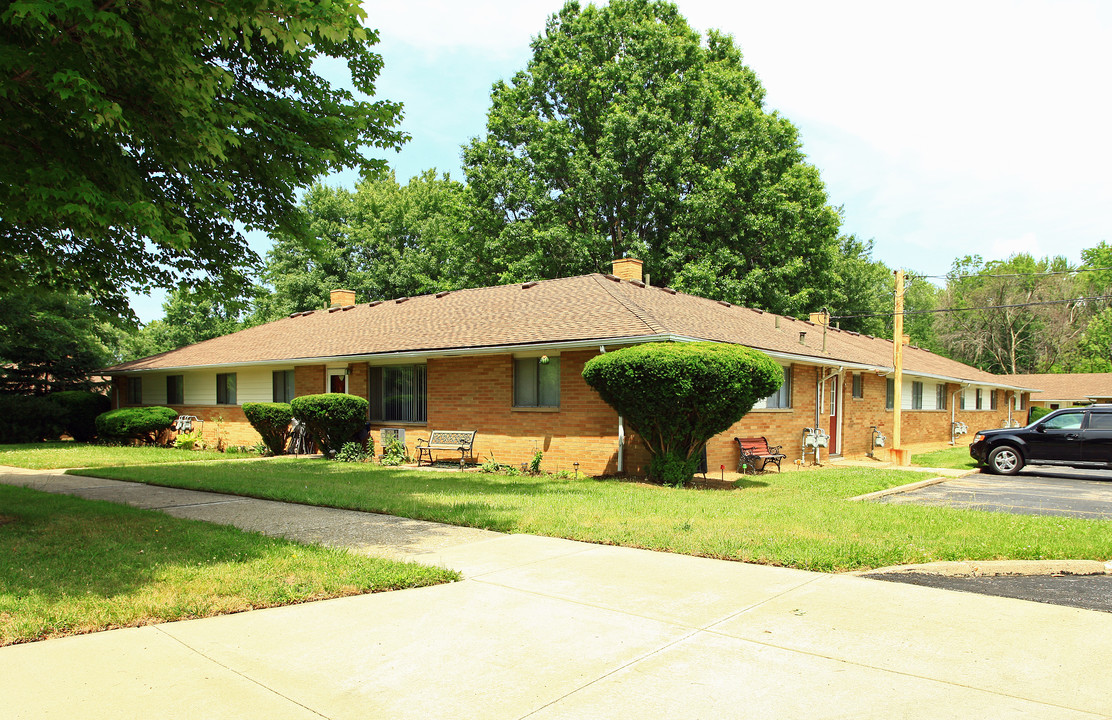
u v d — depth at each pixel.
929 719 3.65
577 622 5.24
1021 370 62.59
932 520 9.19
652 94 32.84
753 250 31.61
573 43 35.28
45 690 3.96
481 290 22.41
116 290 11.30
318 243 11.46
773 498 11.40
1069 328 61.88
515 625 5.17
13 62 6.68
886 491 13.02
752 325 20.08
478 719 3.66
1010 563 6.84
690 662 4.45
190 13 7.11
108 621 5.09
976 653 4.60
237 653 4.58
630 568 6.86
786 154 31.95
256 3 7.11
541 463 15.94
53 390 30.61
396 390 19.44
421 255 43.47
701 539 7.88
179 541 7.81
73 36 7.09
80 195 6.88
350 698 3.91
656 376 12.47
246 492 11.91
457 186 37.50
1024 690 4.01
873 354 24.88
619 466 14.53
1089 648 4.70
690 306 19.30
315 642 4.80
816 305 34.44
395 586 6.17
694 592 6.03
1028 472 18.86
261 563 6.78
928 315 67.50
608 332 14.74
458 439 17.23
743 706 3.81
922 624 5.19
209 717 3.64
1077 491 14.02
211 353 26.03
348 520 9.48
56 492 12.38
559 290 19.20
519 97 35.69
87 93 6.38
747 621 5.25
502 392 16.81
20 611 5.23
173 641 4.80
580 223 34.00
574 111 35.50
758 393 12.95
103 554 7.19
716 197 30.52
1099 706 3.79
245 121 8.84
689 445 13.41
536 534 8.52
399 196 46.59
